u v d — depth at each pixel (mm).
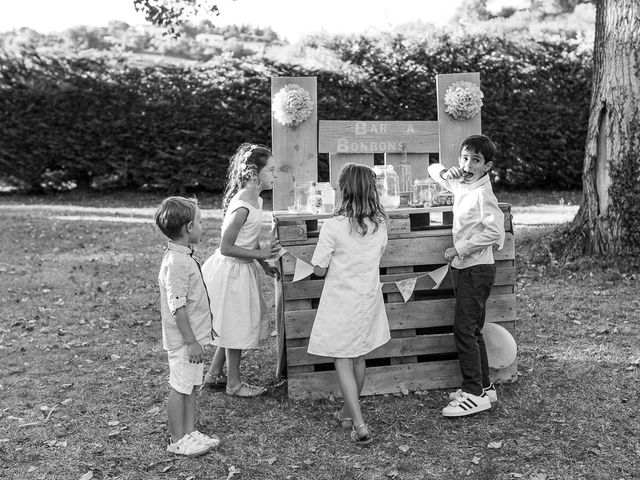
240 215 4336
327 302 4039
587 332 5711
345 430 4094
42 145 14375
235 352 4578
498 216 4148
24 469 3715
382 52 14109
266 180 4465
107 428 4188
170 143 14391
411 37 14281
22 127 14234
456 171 4270
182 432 3904
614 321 5953
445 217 4719
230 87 14094
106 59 14250
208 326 3881
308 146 4926
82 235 10164
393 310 4578
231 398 4586
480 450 3807
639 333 5625
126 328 6215
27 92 14102
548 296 6770
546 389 4574
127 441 4008
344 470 3633
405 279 4555
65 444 3965
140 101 14195
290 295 4477
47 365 5297
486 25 14898
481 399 4211
